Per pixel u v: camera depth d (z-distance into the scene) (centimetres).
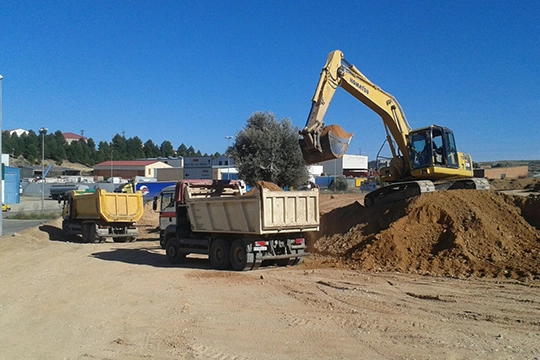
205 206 1545
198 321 866
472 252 1316
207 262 1711
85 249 2112
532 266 1184
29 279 1363
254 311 923
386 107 1897
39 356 712
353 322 818
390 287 1094
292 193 1432
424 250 1397
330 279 1216
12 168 5456
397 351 667
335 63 1661
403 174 1994
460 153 2020
